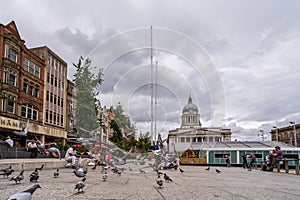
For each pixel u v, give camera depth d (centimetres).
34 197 369
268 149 2558
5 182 554
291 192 478
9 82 2244
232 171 1412
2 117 2080
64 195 389
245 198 396
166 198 383
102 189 463
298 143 6300
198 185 575
